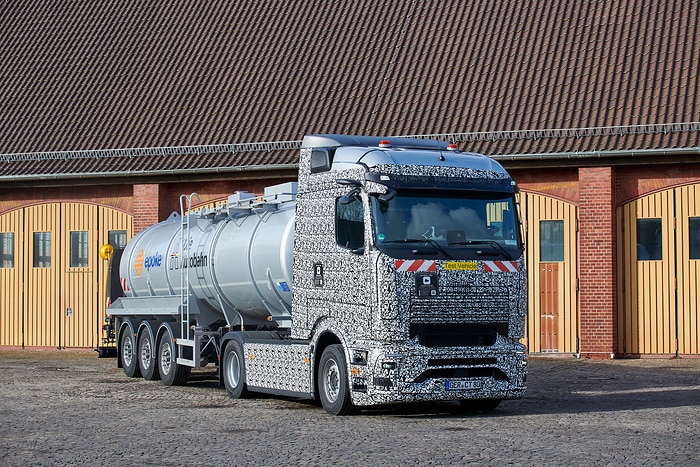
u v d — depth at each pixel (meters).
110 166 32.22
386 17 33.88
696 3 30.11
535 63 30.22
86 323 33.09
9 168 33.31
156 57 35.72
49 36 38.00
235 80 33.69
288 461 11.86
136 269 24.62
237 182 31.28
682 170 27.11
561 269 28.00
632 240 27.50
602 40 30.11
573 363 26.11
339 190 16.28
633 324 27.44
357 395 15.62
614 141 27.11
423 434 13.86
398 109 30.31
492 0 32.88
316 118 31.06
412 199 15.73
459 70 30.91
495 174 16.33
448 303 15.53
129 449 12.89
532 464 11.45
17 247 34.03
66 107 34.97
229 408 17.39
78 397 19.28
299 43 34.09
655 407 16.94
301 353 17.09
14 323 33.97
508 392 15.89
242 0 36.78
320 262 16.62
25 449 12.98
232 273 19.78
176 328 22.08
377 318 15.29
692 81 27.95
